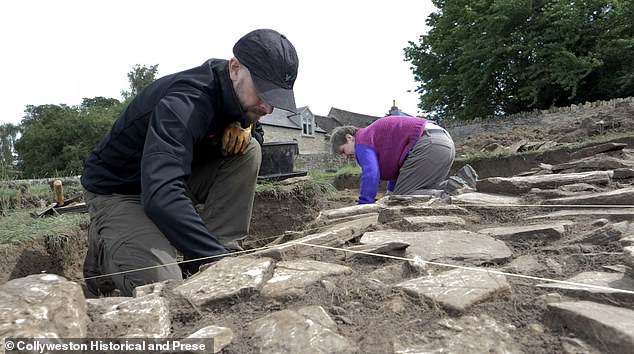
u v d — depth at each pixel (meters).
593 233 1.96
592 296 1.32
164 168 2.12
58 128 27.02
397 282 1.61
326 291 1.54
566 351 1.08
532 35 18.44
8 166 8.33
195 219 2.09
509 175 8.09
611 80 18.11
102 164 2.78
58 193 5.59
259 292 1.56
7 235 3.85
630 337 1.03
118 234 2.55
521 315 1.29
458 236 2.24
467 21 21.17
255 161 3.31
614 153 5.00
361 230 2.51
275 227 6.16
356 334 1.24
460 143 12.18
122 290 2.46
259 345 1.20
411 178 4.00
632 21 17.34
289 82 2.43
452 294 1.41
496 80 21.17
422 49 24.00
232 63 2.44
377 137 4.10
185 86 2.41
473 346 1.13
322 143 34.06
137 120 2.58
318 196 6.68
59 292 1.28
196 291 1.57
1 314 1.14
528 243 2.07
